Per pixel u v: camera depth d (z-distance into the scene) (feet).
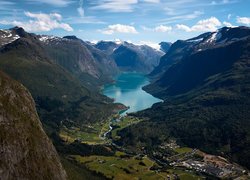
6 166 548.72
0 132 572.51
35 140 632.79
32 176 579.07
